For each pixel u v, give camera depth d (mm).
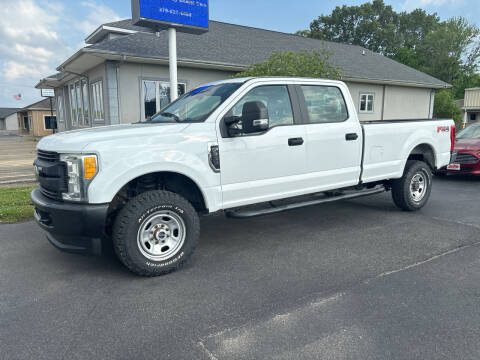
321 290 3326
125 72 13352
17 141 28328
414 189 6137
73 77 17859
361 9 55969
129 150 3441
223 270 3830
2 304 3131
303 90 4715
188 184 4129
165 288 3420
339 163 4980
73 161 3332
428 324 2740
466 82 53438
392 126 5531
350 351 2426
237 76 11500
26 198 7062
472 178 9828
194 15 10195
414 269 3779
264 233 5129
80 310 3020
